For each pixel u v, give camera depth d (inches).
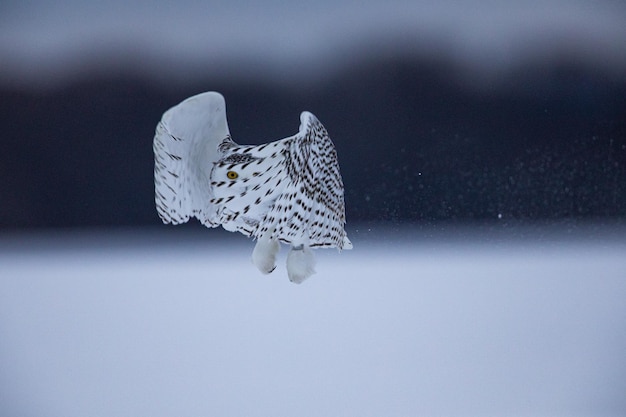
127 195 1978.3
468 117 1884.8
